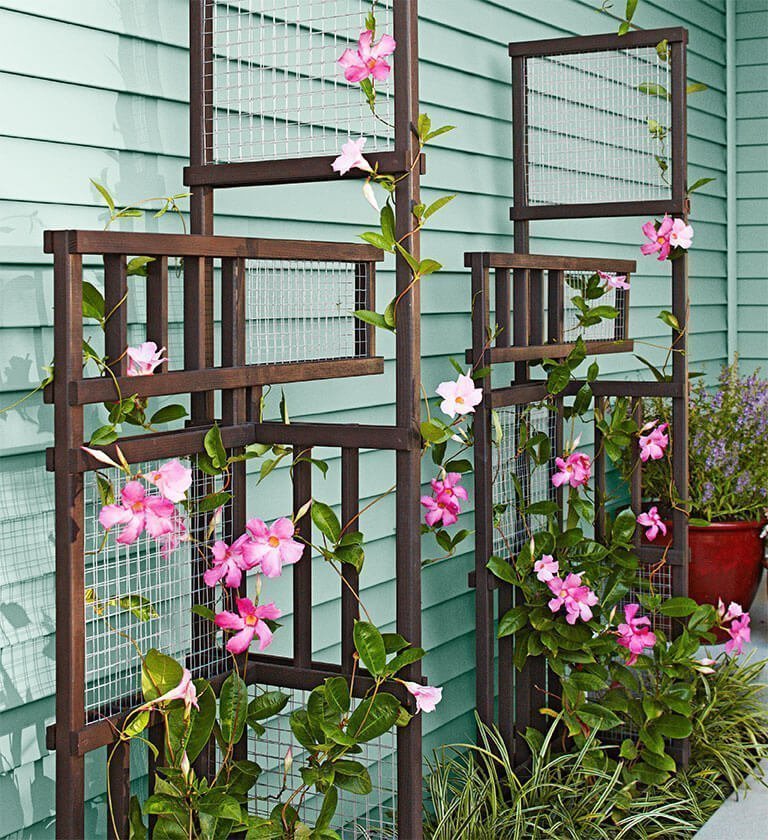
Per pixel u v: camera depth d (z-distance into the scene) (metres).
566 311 3.59
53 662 2.03
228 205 2.44
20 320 1.97
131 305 2.19
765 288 5.80
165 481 1.75
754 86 5.78
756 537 4.36
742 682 3.60
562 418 3.17
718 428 4.49
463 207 3.33
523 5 3.65
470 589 3.37
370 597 2.94
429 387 3.18
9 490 1.95
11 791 1.96
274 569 1.88
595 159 3.98
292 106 2.59
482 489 2.81
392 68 2.05
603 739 3.24
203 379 1.83
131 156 2.20
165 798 1.77
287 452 2.04
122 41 2.17
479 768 2.84
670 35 3.14
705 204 5.52
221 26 2.37
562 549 2.98
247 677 2.08
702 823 2.96
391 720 1.89
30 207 2.00
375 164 1.95
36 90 2.00
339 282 2.76
